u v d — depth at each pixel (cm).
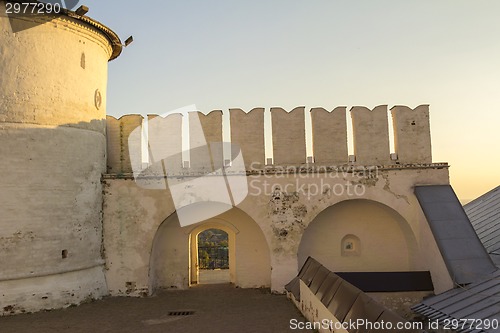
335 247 1947
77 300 1627
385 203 1825
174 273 1980
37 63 1599
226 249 3191
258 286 1980
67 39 1688
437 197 1777
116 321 1450
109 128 1945
